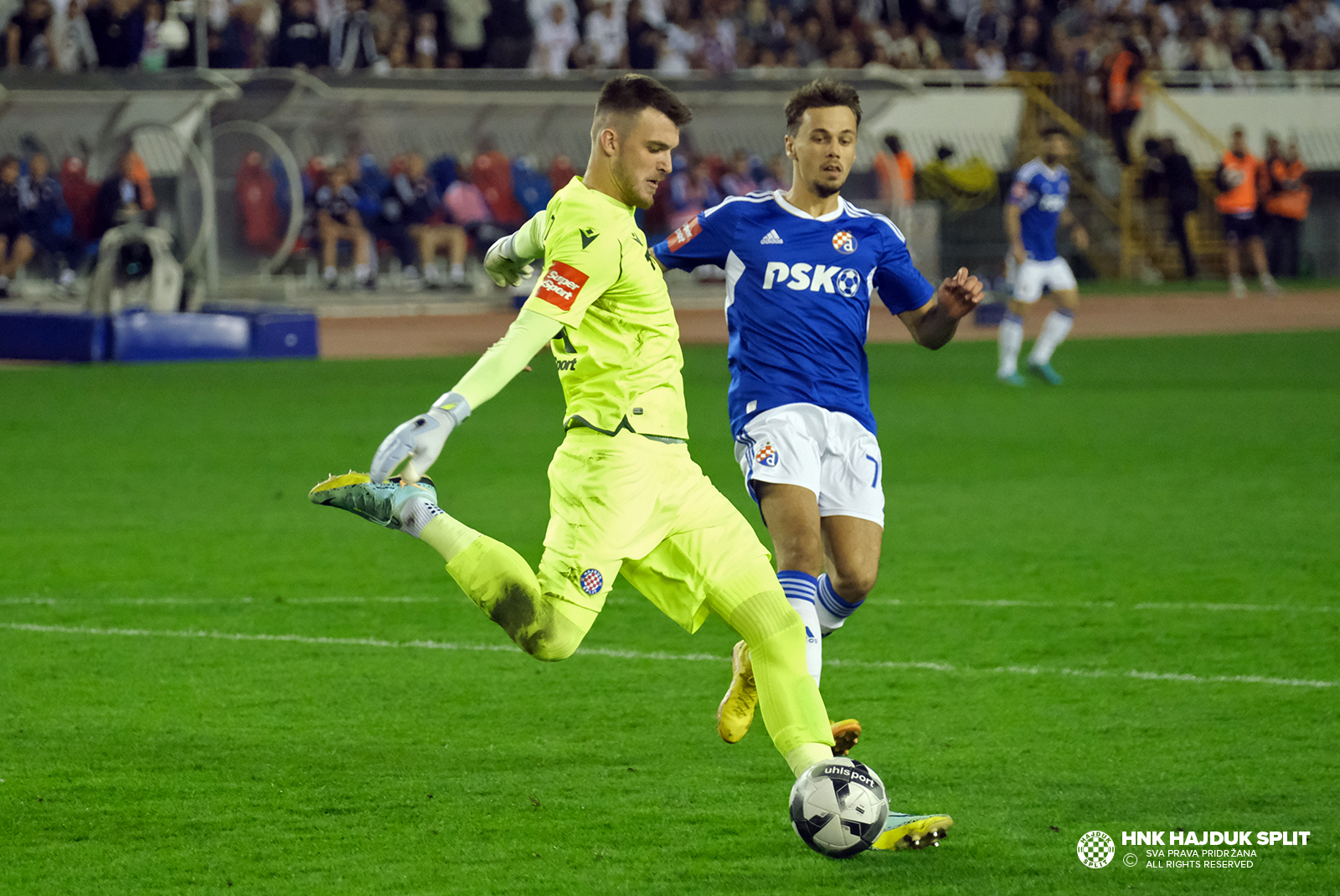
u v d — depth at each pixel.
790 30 105.56
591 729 18.50
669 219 90.69
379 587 26.38
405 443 12.97
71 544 29.66
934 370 62.25
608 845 14.65
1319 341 71.50
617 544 14.34
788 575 16.84
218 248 78.88
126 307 66.19
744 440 18.00
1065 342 72.81
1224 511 32.88
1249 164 97.88
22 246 77.69
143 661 21.59
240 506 33.72
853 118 18.09
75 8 85.81
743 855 14.40
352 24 91.69
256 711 19.17
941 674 20.98
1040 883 13.74
